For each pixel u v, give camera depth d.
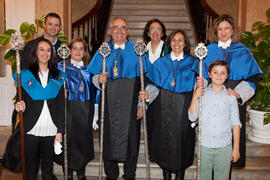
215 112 2.45
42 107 2.55
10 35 3.71
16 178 3.53
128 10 8.16
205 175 2.56
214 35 2.81
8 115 4.99
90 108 3.05
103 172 3.56
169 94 2.77
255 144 3.93
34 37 4.01
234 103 2.46
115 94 2.84
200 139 2.43
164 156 2.82
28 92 2.51
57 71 2.67
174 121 2.74
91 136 3.09
